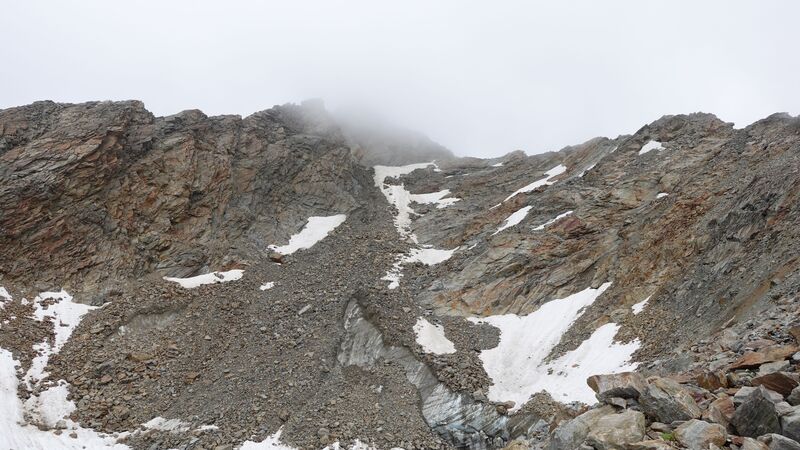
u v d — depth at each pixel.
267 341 33.47
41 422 23.95
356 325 35.59
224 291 40.19
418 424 26.81
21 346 28.52
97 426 25.11
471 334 35.62
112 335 32.28
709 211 32.19
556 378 27.55
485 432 25.80
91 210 40.19
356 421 26.05
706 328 22.25
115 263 39.03
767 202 27.00
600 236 39.31
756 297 20.56
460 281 42.06
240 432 25.25
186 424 26.02
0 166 38.22
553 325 33.75
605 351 27.25
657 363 21.61
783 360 11.32
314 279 42.91
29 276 34.41
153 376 29.72
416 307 39.34
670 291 28.31
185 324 35.34
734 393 10.23
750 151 37.09
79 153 41.00
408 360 31.84
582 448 9.38
